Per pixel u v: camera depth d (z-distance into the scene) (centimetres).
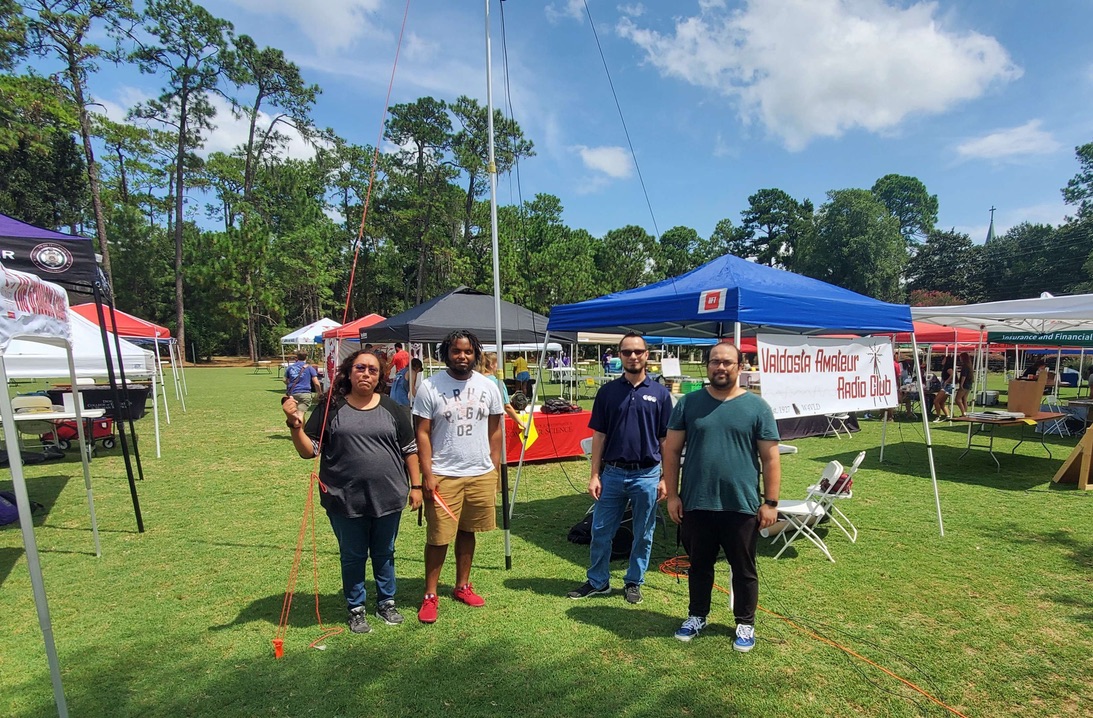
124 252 3991
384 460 323
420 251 4391
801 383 453
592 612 363
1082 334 1309
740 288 409
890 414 1413
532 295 3766
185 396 1836
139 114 3788
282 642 316
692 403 319
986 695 277
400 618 346
